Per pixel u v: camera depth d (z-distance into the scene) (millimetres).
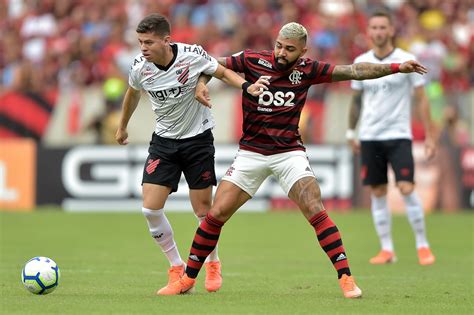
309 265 39094
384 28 40250
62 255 42562
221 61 28375
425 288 31328
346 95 65875
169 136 29094
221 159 65750
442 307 26484
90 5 81188
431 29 76812
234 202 27875
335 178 65312
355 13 78062
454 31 79250
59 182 67938
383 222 40969
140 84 29031
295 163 27578
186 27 76688
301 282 32781
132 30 78562
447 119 65812
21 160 68312
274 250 45688
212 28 75812
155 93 28766
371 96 41156
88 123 69125
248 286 31391
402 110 40906
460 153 64688
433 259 40469
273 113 27516
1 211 66938
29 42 80062
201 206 29719
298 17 77312
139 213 66312
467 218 61812
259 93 26625
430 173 64812
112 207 67375
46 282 28094
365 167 41250
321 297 28219
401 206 65625
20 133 69375
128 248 46094
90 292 29172
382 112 40906
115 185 67312
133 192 67188
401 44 75625
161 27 27938
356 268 38500
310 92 66188
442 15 79438
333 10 79125
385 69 27125
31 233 53562
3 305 25844
